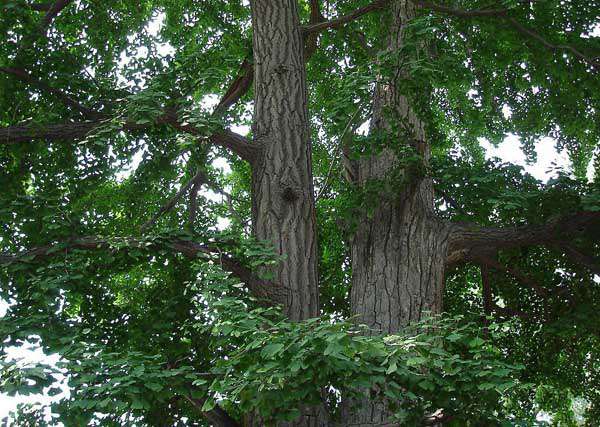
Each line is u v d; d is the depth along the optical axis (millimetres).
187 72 9945
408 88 9102
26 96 10234
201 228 13055
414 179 9727
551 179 9805
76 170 10602
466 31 11789
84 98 10250
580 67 11398
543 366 11898
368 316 9195
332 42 14258
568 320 10555
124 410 7395
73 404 6664
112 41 12609
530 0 10797
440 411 6855
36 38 9914
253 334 6426
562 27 11375
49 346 7551
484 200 10133
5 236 9430
